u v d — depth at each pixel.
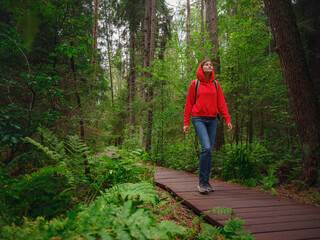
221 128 5.29
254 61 4.66
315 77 5.72
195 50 4.81
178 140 7.76
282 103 4.96
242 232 1.70
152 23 9.16
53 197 1.93
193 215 2.54
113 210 1.38
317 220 2.13
